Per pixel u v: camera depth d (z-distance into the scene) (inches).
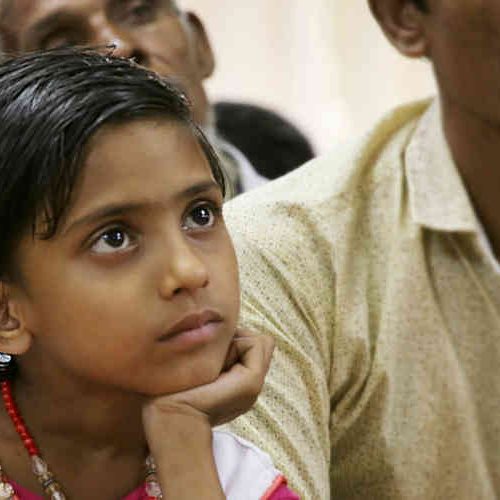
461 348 128.5
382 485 125.6
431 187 129.6
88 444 89.1
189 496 84.0
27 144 81.0
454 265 128.8
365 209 129.6
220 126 230.2
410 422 124.6
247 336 92.9
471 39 123.7
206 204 85.0
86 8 148.8
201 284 81.5
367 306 125.8
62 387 86.9
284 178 132.6
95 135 80.7
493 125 126.0
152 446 85.0
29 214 81.2
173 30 156.6
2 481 87.8
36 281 82.5
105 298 81.2
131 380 83.7
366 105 319.9
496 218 131.3
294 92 319.6
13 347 84.8
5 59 89.4
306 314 120.5
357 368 123.6
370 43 317.1
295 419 112.1
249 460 93.3
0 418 89.7
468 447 126.4
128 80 84.4
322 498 112.0
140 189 81.0
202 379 84.3
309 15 316.8
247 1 318.0
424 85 317.7
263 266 119.6
